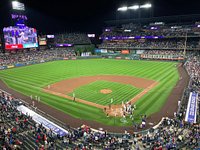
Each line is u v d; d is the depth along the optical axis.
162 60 84.38
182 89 41.97
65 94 40.19
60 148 20.62
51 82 49.84
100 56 99.56
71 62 83.75
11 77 57.00
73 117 29.84
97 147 20.53
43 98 38.25
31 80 52.56
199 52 84.25
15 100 36.47
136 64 75.44
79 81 50.06
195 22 93.12
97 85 45.91
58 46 108.38
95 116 30.11
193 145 19.16
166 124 26.27
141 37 102.94
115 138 22.53
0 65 73.19
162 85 45.38
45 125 26.83
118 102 35.25
